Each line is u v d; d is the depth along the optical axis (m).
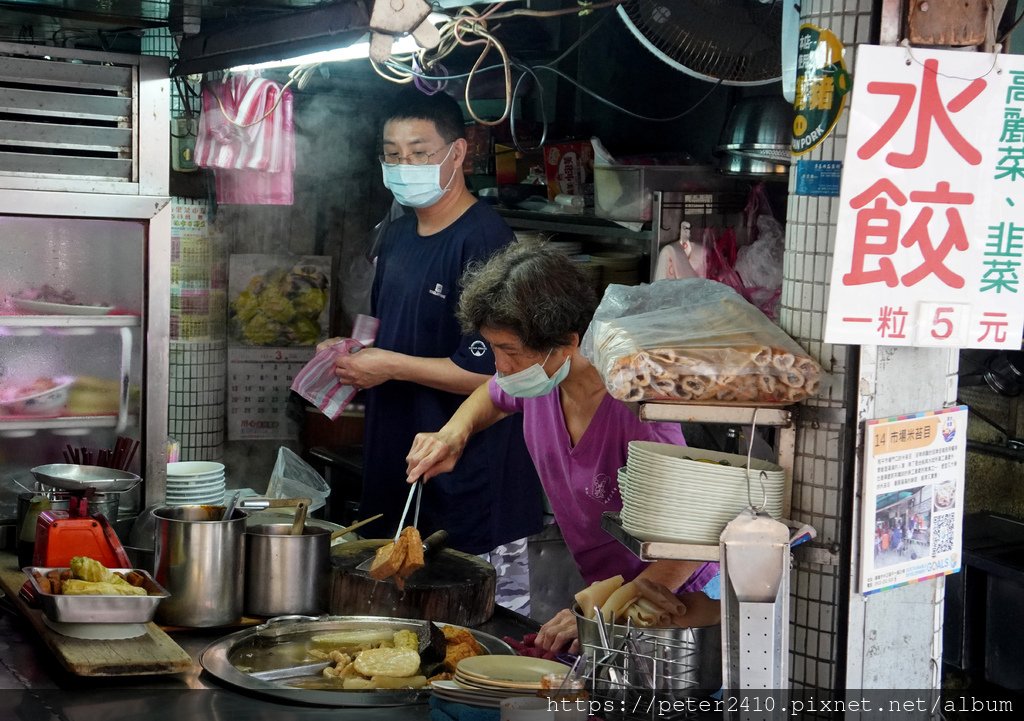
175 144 4.89
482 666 2.26
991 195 2.10
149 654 2.47
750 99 4.30
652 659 2.10
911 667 2.27
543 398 2.97
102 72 3.46
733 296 2.29
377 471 3.99
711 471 2.11
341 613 2.86
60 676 2.48
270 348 5.83
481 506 3.79
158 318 3.58
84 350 3.55
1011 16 3.24
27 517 3.18
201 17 3.54
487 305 2.70
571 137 5.38
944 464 2.26
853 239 2.07
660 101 5.47
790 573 2.22
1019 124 2.09
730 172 4.33
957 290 2.11
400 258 3.95
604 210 4.58
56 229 3.48
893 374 2.18
